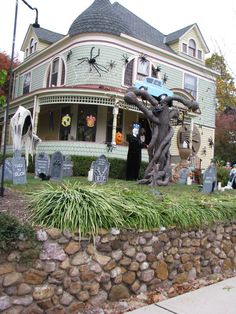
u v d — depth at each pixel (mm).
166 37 24516
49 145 16938
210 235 6168
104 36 18531
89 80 18328
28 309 3818
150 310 4465
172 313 4414
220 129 30516
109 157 15859
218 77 22719
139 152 13500
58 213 4363
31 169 14281
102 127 18609
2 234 3705
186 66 22453
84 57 18516
